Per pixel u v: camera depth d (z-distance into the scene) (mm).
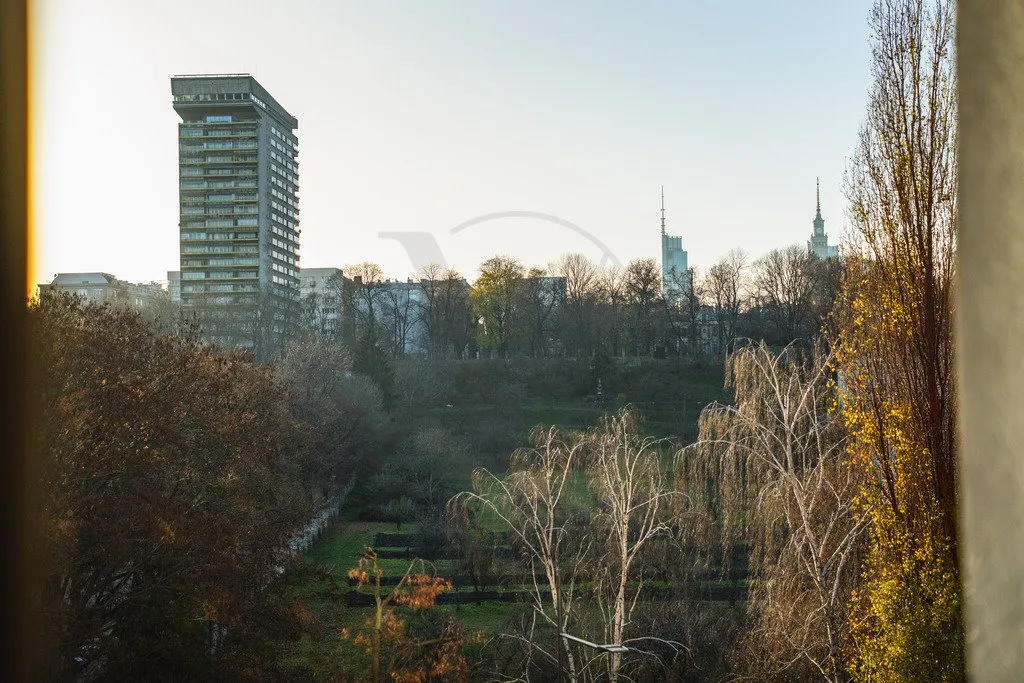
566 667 22844
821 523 20297
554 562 23281
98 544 19734
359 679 23469
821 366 22109
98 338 22234
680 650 21469
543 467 24312
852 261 19781
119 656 20234
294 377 43406
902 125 17750
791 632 19578
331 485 41031
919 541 16453
